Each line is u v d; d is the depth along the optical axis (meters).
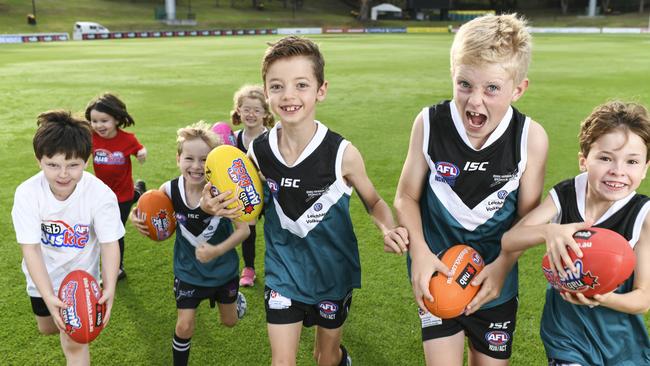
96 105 4.02
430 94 12.41
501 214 2.42
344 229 2.61
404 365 2.87
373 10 71.50
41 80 15.08
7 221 4.86
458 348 2.44
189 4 63.66
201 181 2.87
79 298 2.35
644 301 2.08
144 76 16.17
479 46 2.09
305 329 3.33
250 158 2.64
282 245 2.64
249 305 3.54
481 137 2.30
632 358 2.26
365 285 3.72
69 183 2.44
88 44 36.09
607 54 23.77
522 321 3.24
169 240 4.57
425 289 2.30
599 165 2.06
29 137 8.23
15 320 3.26
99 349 3.00
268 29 56.69
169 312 3.41
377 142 7.82
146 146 7.67
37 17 52.09
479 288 2.33
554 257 2.03
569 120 9.24
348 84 14.13
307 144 2.48
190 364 2.88
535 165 2.34
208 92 12.98
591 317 2.20
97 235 2.60
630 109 2.04
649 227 2.08
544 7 81.12
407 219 2.47
